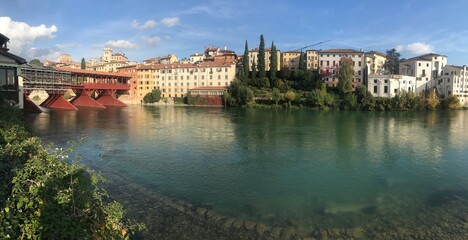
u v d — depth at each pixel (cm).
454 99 11962
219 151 3759
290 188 2464
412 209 2059
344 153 3744
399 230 1741
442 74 13950
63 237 885
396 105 11431
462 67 13550
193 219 1822
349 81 12688
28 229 849
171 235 1608
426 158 3534
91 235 973
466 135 5269
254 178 2703
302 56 14962
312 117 8469
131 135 4894
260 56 14375
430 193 2388
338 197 2288
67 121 6625
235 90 13262
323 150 3900
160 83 15638
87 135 4809
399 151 3897
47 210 903
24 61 4466
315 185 2552
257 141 4484
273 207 2070
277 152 3747
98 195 1150
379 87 12925
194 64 15750
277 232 1698
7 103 3014
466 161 3416
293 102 12400
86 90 11769
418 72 14100
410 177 2809
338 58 14475
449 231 1728
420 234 1691
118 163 3084
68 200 956
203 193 2291
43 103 10262
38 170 989
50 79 9606
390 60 16075
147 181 2527
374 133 5416
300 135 5094
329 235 1675
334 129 5900
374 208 2078
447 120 7850
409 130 5866
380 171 2989
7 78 4291
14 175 959
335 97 12531
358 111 11006
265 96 13188
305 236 1661
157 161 3206
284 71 14562
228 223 1789
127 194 2191
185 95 14788
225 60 17212
